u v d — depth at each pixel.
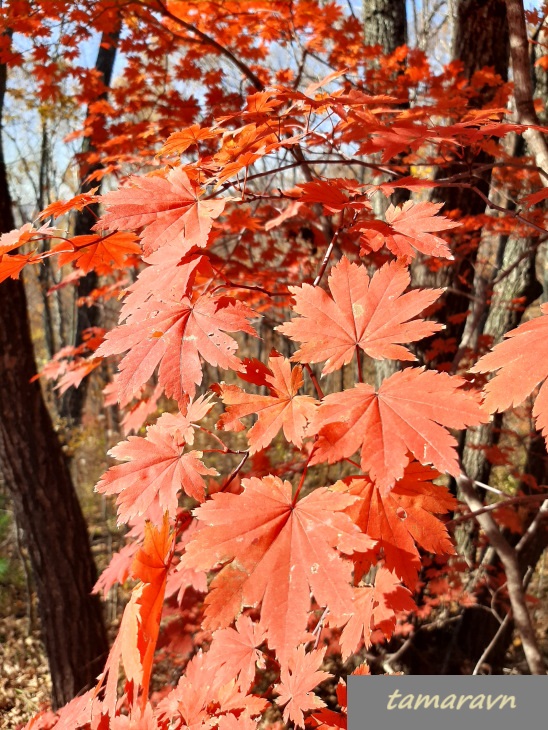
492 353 0.98
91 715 1.38
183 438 1.34
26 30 3.14
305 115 1.54
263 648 1.90
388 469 0.92
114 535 7.99
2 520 8.49
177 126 3.10
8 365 4.05
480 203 3.65
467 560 4.75
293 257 3.54
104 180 4.13
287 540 0.96
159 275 1.23
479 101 3.32
